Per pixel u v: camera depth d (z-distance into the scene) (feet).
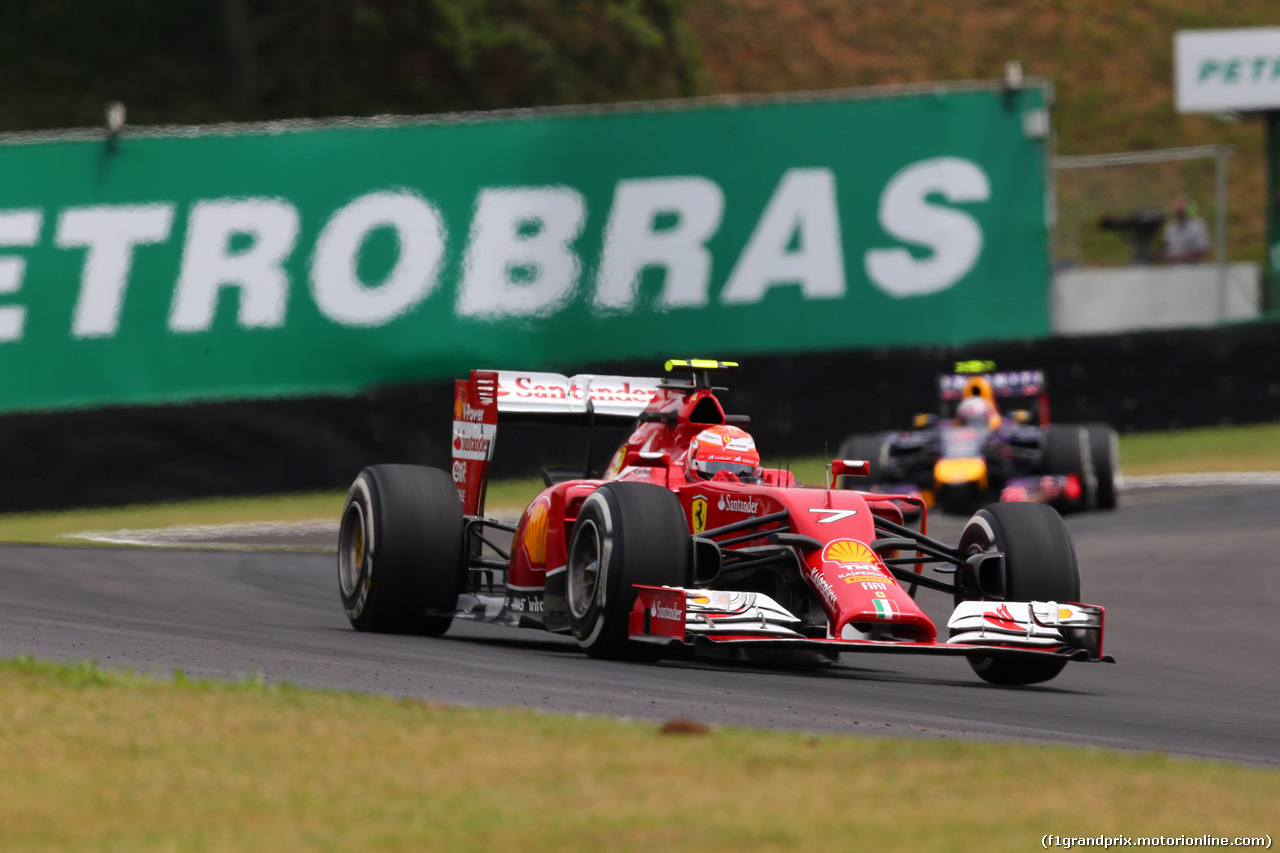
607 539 82.58
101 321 199.62
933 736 61.16
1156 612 124.77
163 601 117.39
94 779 48.49
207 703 60.44
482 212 212.02
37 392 197.47
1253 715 78.07
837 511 84.69
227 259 203.82
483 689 69.82
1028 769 50.52
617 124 215.51
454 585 100.53
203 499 202.49
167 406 201.16
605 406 108.06
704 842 41.06
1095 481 188.75
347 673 74.69
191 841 41.60
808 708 68.08
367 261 208.54
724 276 219.82
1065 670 95.50
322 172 206.90
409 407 209.26
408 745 53.01
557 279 214.69
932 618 122.93
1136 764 52.44
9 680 64.64
